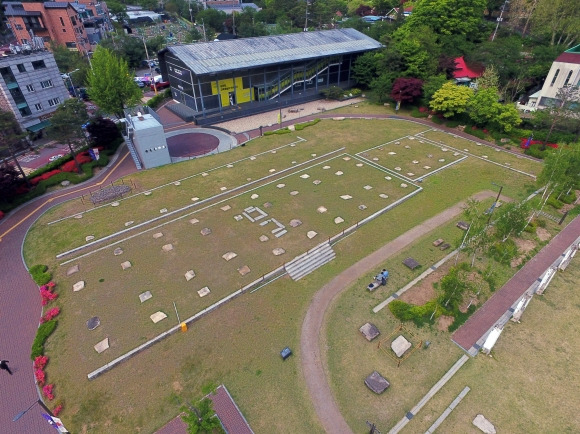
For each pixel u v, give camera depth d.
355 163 44.03
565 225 32.91
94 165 44.19
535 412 19.16
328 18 113.94
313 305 25.44
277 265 28.56
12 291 27.28
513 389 20.25
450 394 20.08
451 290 23.70
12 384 21.02
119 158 47.19
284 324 24.09
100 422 19.09
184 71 57.62
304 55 63.41
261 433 18.59
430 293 26.16
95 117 47.56
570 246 30.33
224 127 56.66
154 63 92.94
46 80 55.44
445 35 68.00
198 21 122.81
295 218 34.03
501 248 29.41
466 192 37.91
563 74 50.78
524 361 21.67
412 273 27.95
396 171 42.12
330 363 21.73
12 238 32.97
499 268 28.23
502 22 84.12
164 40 105.56
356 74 68.44
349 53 67.69
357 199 36.84
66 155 45.19
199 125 57.41
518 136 47.84
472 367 21.42
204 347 22.70
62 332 23.66
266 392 20.34
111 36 100.75
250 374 21.22
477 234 28.05
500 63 58.75
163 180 41.31
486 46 61.91
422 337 23.19
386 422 18.92
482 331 23.50
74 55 78.06
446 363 21.67
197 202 36.78
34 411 19.73
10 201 37.22
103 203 37.28
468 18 67.75
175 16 159.25
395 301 25.06
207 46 60.03
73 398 20.14
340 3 135.00
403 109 61.59
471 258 29.19
